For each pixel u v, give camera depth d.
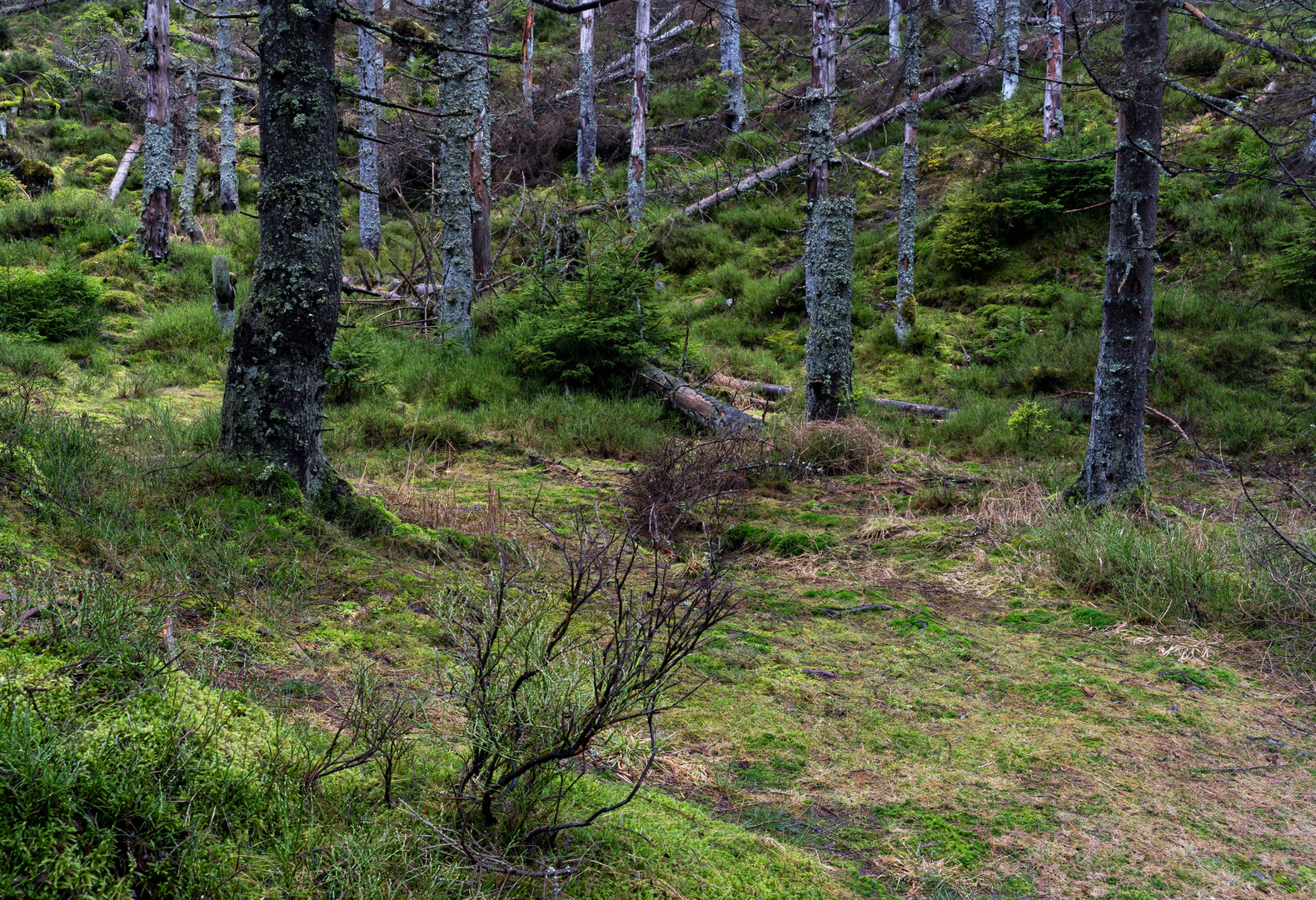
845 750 3.33
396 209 22.02
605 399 11.06
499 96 24.70
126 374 10.02
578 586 2.66
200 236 17.78
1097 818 2.94
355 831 2.12
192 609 3.47
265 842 2.02
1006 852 2.69
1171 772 3.30
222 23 19.47
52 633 2.41
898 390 12.98
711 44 27.09
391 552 4.82
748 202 20.14
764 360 13.59
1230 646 4.67
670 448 7.18
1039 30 23.22
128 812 1.89
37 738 1.87
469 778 2.29
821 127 10.04
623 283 11.59
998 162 15.54
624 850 2.35
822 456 8.91
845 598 5.32
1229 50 18.44
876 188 19.25
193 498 4.46
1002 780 3.17
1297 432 9.87
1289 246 12.34
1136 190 6.70
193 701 2.35
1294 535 5.81
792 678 3.98
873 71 23.64
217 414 7.50
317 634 3.57
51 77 24.61
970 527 6.84
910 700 3.85
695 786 2.96
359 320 11.59
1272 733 3.67
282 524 4.57
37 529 3.63
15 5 28.83
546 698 2.34
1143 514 6.61
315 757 2.41
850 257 10.08
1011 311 13.96
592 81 22.08
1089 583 5.54
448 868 2.04
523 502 6.74
